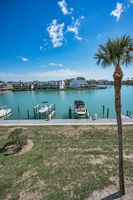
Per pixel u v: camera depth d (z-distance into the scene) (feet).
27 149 27.35
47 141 31.42
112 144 28.96
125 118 48.80
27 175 19.25
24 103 124.98
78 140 31.60
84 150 26.50
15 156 24.52
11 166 21.48
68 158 23.53
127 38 11.75
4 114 73.05
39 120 50.16
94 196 14.97
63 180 17.93
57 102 123.85
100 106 98.58
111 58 12.09
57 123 45.65
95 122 45.70
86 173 19.21
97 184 16.87
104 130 37.78
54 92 228.22
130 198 14.26
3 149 27.68
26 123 46.78
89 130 38.11
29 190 16.40
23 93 230.89
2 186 17.20
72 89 262.47
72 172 19.56
